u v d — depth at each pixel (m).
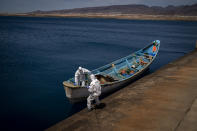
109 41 46.84
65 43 42.69
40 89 15.08
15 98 13.24
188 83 8.50
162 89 7.85
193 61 13.74
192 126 4.81
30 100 12.91
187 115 5.42
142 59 18.78
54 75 19.08
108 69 14.87
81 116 6.01
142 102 6.63
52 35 59.88
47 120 10.16
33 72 19.95
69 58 27.17
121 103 6.73
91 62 24.92
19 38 49.59
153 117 5.46
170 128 4.80
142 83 8.99
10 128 9.27
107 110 6.27
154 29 95.19
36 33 64.88
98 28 99.69
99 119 5.67
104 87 11.83
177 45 41.62
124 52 32.75
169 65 12.71
